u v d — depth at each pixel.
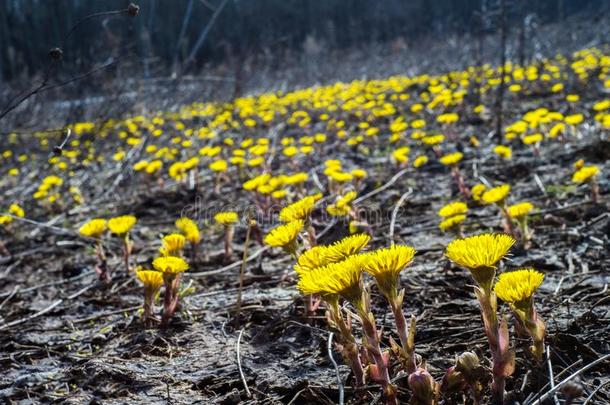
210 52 4.98
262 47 4.55
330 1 8.94
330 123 2.43
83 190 1.85
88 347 0.73
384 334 0.67
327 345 0.66
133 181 1.85
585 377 0.57
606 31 5.90
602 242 0.84
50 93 2.68
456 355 0.59
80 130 2.25
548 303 0.70
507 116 2.21
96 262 1.06
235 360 0.66
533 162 1.36
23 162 2.35
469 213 1.07
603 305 0.68
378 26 8.93
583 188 1.08
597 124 1.67
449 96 2.22
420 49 6.79
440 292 0.75
